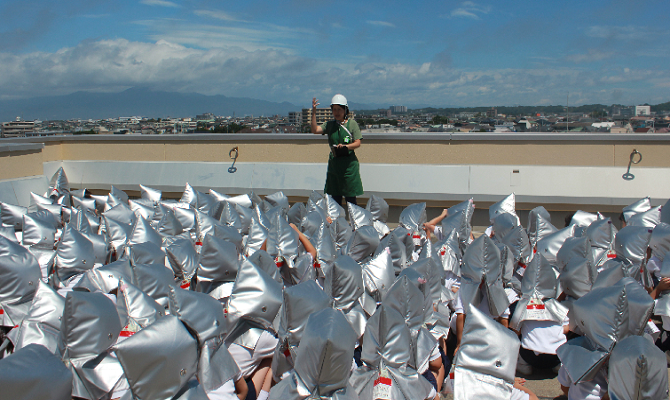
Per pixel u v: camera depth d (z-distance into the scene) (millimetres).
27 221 4844
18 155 8750
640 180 7945
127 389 2639
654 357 2617
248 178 9320
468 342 2854
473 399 2787
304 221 5441
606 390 2957
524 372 4242
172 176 9680
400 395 2779
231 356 2805
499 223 5434
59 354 2611
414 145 8789
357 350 3480
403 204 8828
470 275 4125
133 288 3203
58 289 4039
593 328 2934
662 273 4285
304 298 2910
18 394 2057
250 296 3076
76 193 8180
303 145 9266
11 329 3662
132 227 4926
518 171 8352
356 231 4344
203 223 4953
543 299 3961
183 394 2398
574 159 8273
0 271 3447
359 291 3436
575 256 4035
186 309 2535
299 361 2467
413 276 3322
